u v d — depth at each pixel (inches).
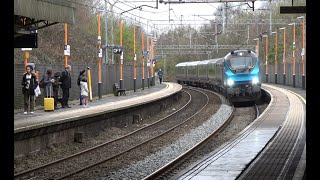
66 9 660.7
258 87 1501.0
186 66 2982.3
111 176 528.7
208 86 2320.4
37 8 598.2
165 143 804.6
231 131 956.6
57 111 908.6
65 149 722.2
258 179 386.3
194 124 1056.8
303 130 724.0
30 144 649.6
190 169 442.0
